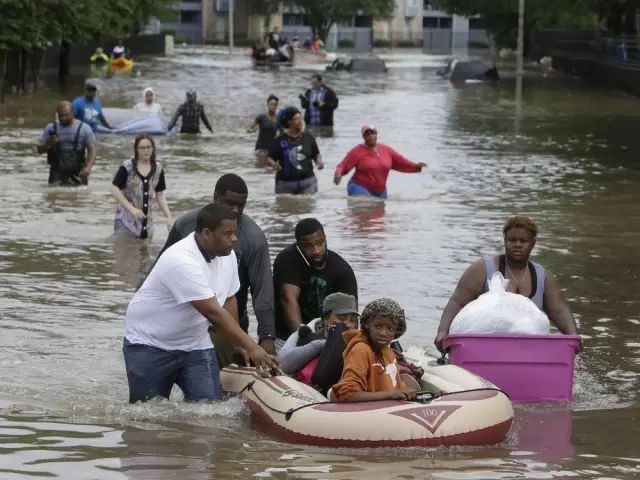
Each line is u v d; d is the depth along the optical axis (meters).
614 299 27.75
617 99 103.25
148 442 17.17
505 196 45.16
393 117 81.19
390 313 17.50
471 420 17.02
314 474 15.77
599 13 143.75
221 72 136.12
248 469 15.97
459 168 54.06
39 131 67.12
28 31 94.56
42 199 41.84
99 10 116.00
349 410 17.11
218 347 20.27
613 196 45.56
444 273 30.11
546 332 19.84
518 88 116.50
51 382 20.47
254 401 18.41
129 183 34.09
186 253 18.22
